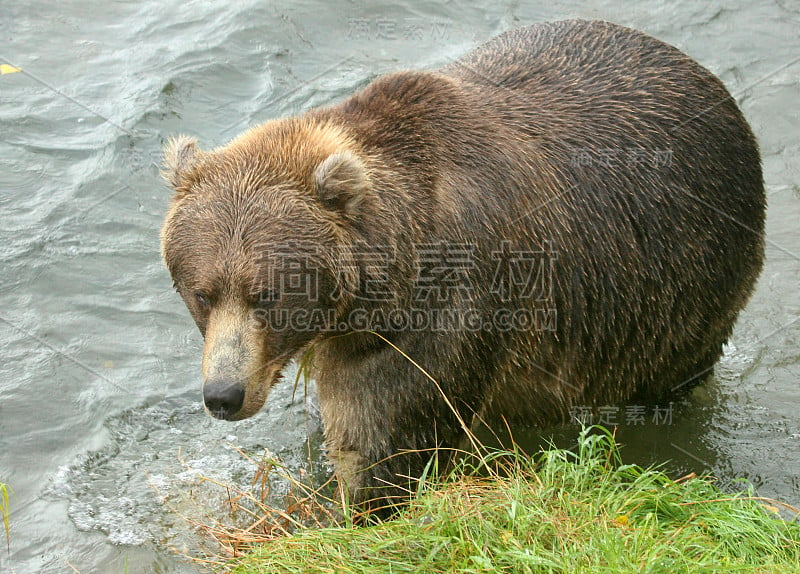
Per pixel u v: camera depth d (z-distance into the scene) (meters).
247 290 6.74
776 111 14.23
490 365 8.23
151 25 15.38
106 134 13.10
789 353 10.73
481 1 16.25
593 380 9.02
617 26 9.45
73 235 11.73
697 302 9.22
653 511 7.55
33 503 8.53
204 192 7.03
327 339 7.53
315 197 6.96
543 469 7.86
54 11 15.71
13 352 10.19
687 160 8.88
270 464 8.55
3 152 12.77
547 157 8.29
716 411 9.94
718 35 15.81
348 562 6.84
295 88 13.93
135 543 8.12
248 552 7.73
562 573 6.47
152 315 10.87
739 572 6.68
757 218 9.59
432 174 7.65
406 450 7.99
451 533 6.99
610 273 8.56
